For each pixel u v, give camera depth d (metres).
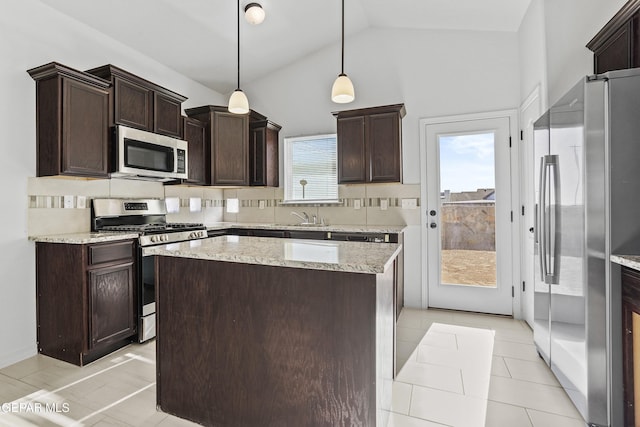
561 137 1.86
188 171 3.56
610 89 1.57
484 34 3.32
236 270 1.58
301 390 1.47
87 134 2.51
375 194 3.72
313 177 4.11
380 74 3.68
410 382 2.07
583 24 2.34
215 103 4.41
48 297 2.42
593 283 1.59
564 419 1.71
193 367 1.68
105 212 2.96
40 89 2.43
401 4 3.11
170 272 1.73
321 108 4.01
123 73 2.74
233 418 1.60
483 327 2.97
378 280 1.38
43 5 2.51
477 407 1.82
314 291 1.44
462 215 3.40
